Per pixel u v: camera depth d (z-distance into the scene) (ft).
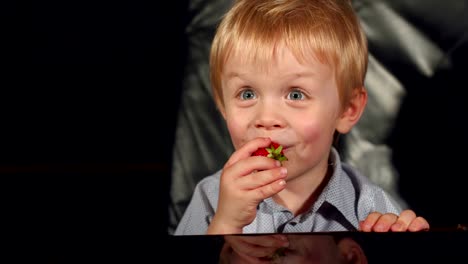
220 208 3.68
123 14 7.95
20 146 8.06
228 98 4.07
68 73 8.11
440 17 4.41
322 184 4.20
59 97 8.14
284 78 3.90
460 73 4.41
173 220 4.57
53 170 7.30
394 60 4.45
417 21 4.43
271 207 4.10
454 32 4.40
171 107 8.03
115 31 8.00
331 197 4.08
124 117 8.14
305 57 3.90
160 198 7.24
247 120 3.98
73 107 8.12
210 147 4.50
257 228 4.11
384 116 4.45
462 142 4.42
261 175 3.55
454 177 4.42
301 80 3.90
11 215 5.85
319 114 3.95
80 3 7.98
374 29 4.46
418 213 4.45
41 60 8.13
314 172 4.12
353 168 4.41
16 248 2.37
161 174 7.41
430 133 4.44
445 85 4.42
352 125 4.32
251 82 3.96
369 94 4.46
